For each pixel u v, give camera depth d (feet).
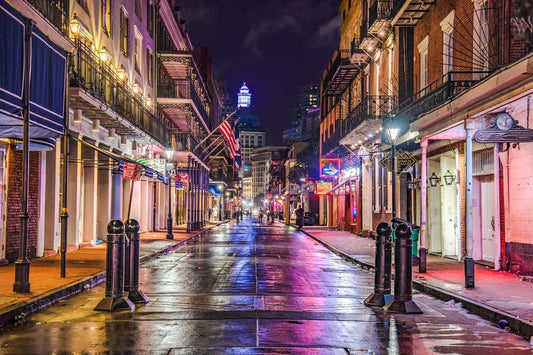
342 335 25.26
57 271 44.14
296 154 272.10
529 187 43.34
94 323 27.35
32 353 21.81
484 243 54.29
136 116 85.05
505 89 34.50
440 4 62.95
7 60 33.12
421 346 23.52
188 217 120.98
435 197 65.10
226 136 124.16
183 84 126.93
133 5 97.60
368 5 94.58
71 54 47.09
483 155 53.26
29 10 38.04
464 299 33.04
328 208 164.86
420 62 71.26
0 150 48.67
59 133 41.32
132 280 32.89
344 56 122.83
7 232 49.90
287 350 22.36
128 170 57.21
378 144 82.84
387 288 33.42
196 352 21.97
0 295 31.86
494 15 47.29
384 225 33.91
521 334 26.11
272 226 185.57
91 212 73.72
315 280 45.14
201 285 41.11
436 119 43.91
